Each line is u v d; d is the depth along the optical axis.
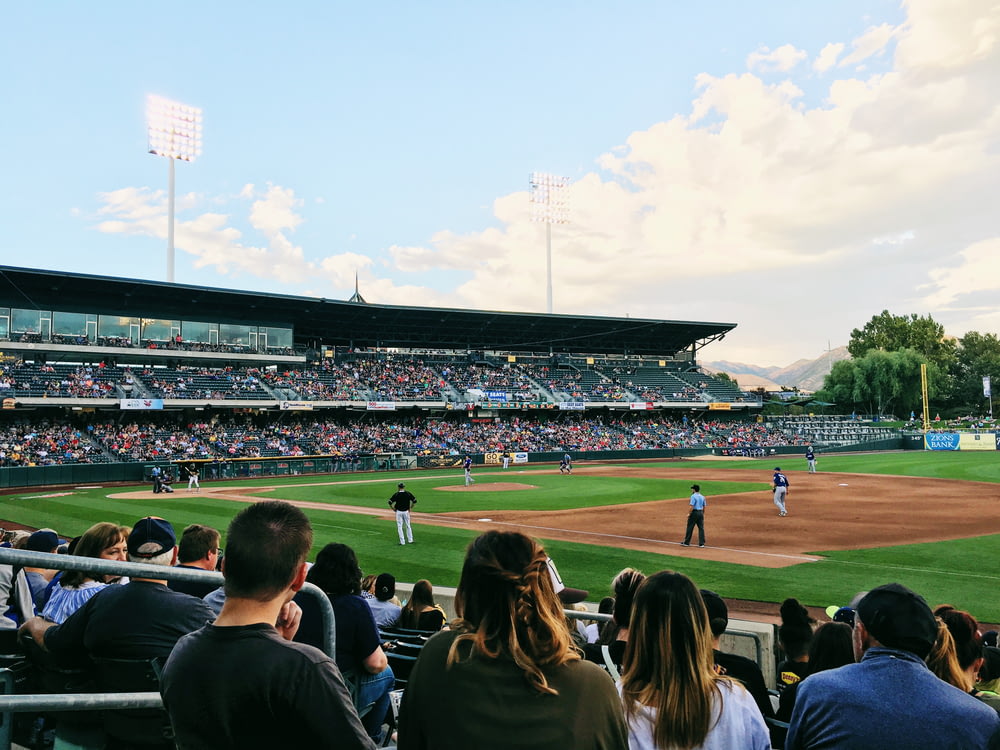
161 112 60.19
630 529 23.12
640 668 2.90
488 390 71.38
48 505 30.78
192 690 2.25
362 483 43.09
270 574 2.39
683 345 86.56
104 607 3.52
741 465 57.31
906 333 126.06
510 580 2.18
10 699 2.62
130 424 54.56
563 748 2.04
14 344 51.38
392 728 5.45
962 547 19.34
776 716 4.77
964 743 2.71
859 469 49.34
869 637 3.13
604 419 79.38
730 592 14.06
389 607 8.05
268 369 64.44
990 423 96.94
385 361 72.19
